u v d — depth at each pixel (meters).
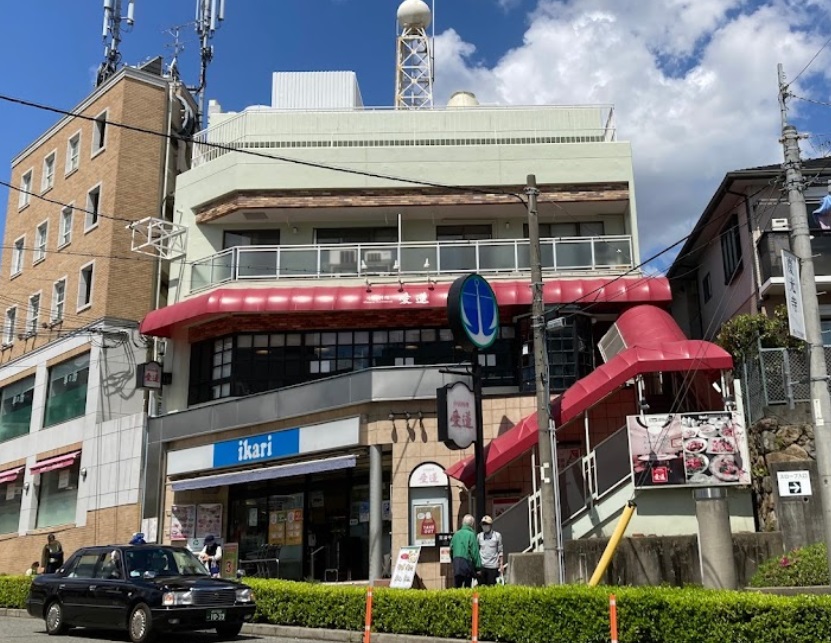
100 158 30.47
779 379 17.11
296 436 20.98
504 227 25.16
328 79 30.06
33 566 24.03
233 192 25.02
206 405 23.53
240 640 13.21
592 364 22.34
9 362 33.25
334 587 14.11
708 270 27.77
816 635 9.48
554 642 10.97
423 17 30.72
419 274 23.45
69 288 30.45
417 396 19.55
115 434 26.42
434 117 25.72
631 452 16.94
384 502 21.02
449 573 18.39
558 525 15.08
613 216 25.05
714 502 14.81
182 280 25.98
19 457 31.44
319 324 23.62
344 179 24.61
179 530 23.48
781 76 13.04
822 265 21.45
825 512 11.70
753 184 22.70
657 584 15.52
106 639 13.66
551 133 25.50
